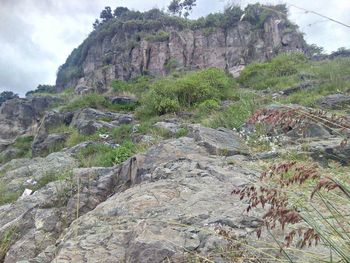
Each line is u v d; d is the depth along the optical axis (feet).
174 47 171.63
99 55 231.09
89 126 61.87
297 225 8.96
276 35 145.48
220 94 64.08
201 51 167.43
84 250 10.32
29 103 107.65
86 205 18.42
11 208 21.09
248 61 149.89
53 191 21.04
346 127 7.04
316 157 16.21
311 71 58.13
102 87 108.99
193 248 9.32
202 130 22.40
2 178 39.99
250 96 34.65
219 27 169.48
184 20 200.75
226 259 8.55
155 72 171.01
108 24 238.68
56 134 66.13
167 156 19.36
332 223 7.57
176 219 10.98
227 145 20.94
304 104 32.14
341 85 43.37
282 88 51.42
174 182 14.51
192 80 65.46
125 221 11.71
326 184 5.79
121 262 9.56
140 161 19.67
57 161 42.65
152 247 9.40
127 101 79.97
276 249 7.86
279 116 7.07
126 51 188.24
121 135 51.88
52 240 16.21
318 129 19.13
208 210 11.29
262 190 7.27
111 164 32.45
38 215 17.97
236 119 29.86
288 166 6.78
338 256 6.94
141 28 206.49
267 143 20.39
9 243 16.71
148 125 51.85
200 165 16.69
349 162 15.44
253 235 9.34
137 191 14.12
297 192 8.66
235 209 10.97
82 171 22.06
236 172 15.08
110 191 19.62
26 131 103.04
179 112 60.13
